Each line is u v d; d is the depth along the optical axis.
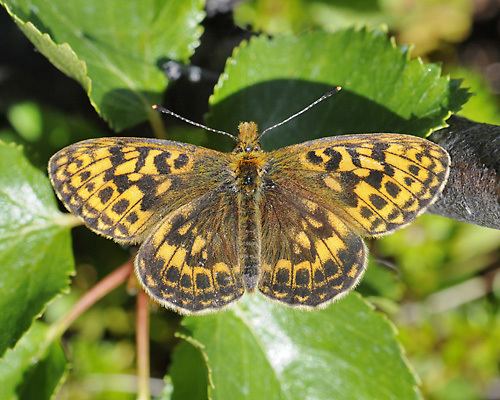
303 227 0.17
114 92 0.17
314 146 0.17
